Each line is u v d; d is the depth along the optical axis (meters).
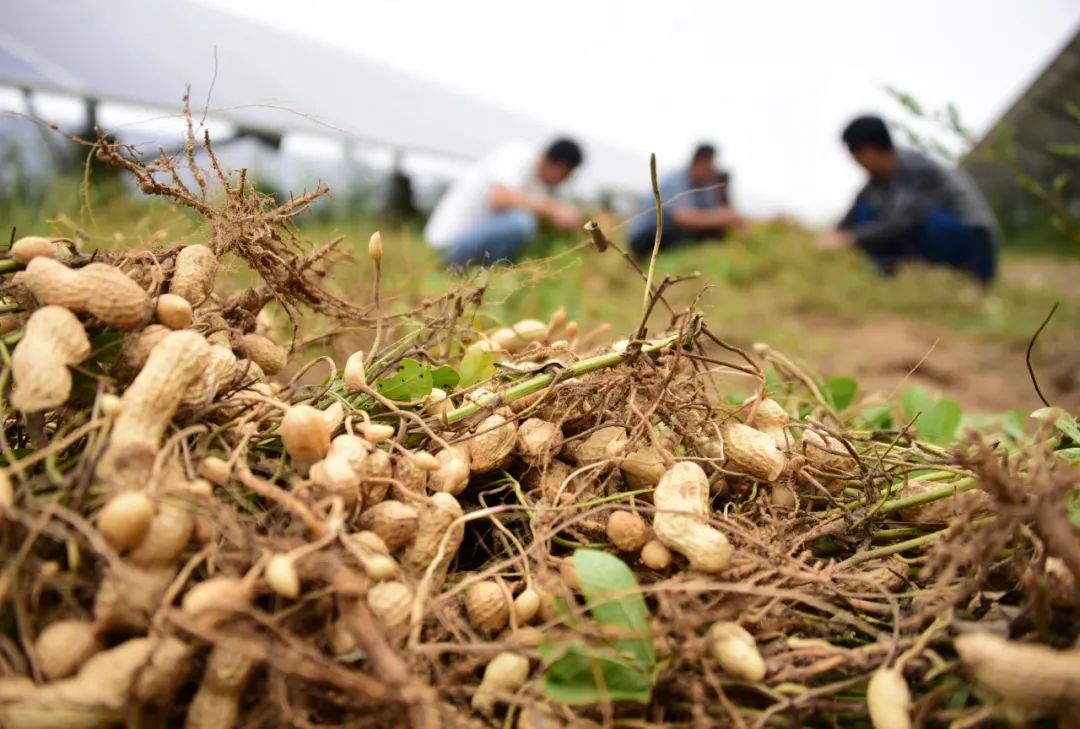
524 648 0.21
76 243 0.31
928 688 0.22
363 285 0.45
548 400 0.29
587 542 0.26
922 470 0.33
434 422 0.28
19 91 1.12
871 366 1.05
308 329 0.41
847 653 0.22
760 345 0.40
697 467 0.25
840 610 0.24
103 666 0.18
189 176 0.41
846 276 1.61
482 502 0.28
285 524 0.22
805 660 0.22
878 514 0.28
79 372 0.24
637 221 1.82
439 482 0.26
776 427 0.30
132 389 0.22
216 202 0.31
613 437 0.28
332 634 0.21
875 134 1.49
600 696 0.20
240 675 0.19
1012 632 0.21
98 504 0.20
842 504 0.29
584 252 1.37
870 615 0.25
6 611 0.20
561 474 0.28
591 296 1.15
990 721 0.20
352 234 1.24
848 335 1.29
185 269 0.27
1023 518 0.21
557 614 0.24
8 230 0.73
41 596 0.20
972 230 1.54
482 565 0.27
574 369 0.28
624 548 0.25
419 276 0.61
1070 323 1.38
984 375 1.04
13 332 0.26
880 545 0.28
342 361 0.42
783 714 0.21
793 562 0.24
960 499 0.26
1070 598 0.21
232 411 0.25
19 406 0.21
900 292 1.50
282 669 0.18
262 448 0.26
